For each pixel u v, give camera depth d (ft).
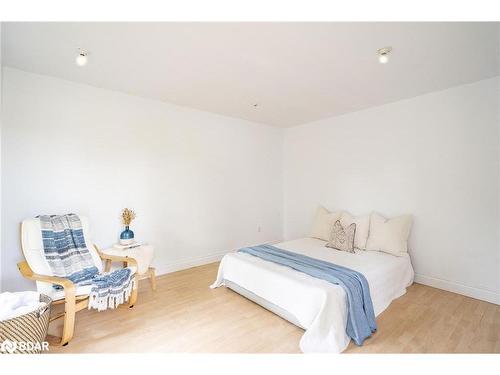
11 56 6.97
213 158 13.02
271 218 15.97
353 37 5.95
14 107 7.76
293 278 7.16
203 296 8.98
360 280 7.10
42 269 7.07
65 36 5.93
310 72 7.96
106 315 7.57
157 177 11.02
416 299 8.71
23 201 7.93
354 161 12.51
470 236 8.94
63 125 8.67
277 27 5.54
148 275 9.34
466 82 8.81
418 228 10.21
